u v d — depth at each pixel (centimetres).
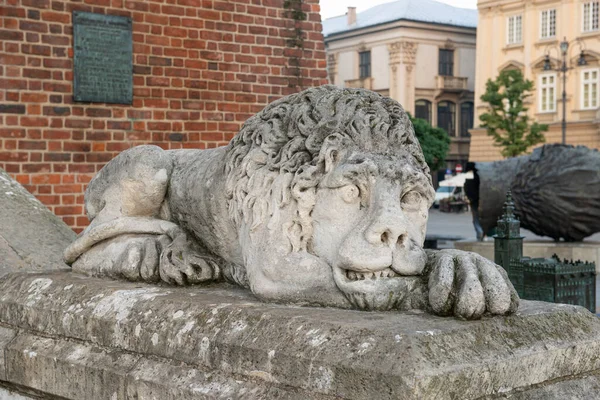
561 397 328
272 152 389
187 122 931
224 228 420
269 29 983
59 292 442
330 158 366
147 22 904
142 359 378
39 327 439
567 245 1348
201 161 455
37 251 602
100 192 482
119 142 885
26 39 831
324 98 385
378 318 328
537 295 872
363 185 359
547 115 4731
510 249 943
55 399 418
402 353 291
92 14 867
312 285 358
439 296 329
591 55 4544
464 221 3203
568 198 1347
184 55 927
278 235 370
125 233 466
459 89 6112
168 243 448
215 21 947
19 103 828
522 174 1401
